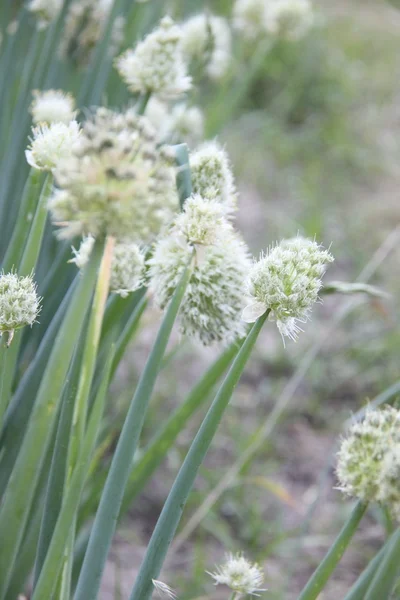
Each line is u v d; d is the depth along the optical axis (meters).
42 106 0.91
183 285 0.72
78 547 0.99
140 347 2.01
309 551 1.54
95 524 0.75
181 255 0.81
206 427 0.74
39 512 0.89
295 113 3.35
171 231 0.80
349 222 2.63
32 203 0.89
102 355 0.96
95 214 0.61
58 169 0.61
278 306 0.72
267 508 1.62
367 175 3.00
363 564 1.51
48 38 1.31
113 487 0.74
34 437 0.69
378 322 2.15
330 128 3.21
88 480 1.12
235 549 1.50
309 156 3.07
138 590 0.76
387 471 0.67
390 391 0.92
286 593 1.41
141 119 0.63
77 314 0.64
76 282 0.89
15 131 1.30
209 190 0.82
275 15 1.65
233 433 1.77
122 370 1.86
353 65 3.74
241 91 1.76
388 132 3.29
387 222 2.68
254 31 1.70
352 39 4.05
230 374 0.73
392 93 3.61
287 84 3.37
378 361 2.07
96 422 0.71
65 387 0.80
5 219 1.22
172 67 0.99
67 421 0.79
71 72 1.40
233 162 2.89
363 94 3.58
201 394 1.03
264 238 2.50
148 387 0.73
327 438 1.84
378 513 0.98
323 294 0.97
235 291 0.81
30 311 0.73
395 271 2.39
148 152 0.61
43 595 0.69
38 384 0.91
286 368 2.04
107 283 0.68
